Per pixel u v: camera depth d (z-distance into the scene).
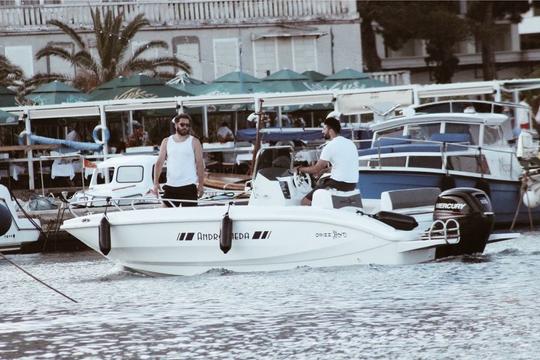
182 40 136.62
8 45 132.25
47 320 42.16
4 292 50.97
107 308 44.53
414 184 77.00
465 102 89.19
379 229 51.19
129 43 134.75
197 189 54.34
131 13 134.75
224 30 137.75
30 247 77.31
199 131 119.62
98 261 66.12
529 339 35.31
